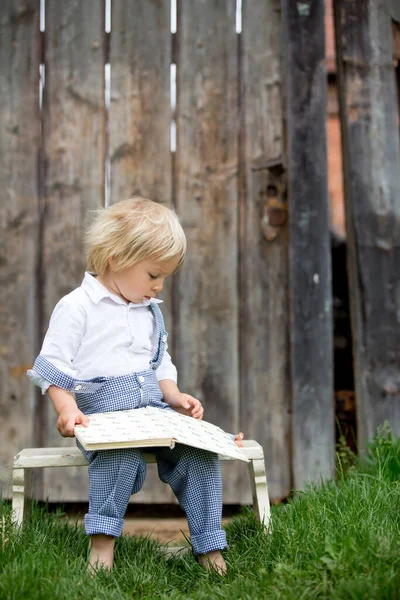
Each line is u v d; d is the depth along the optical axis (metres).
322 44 3.14
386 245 3.12
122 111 3.10
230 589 1.78
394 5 3.20
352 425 3.28
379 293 3.11
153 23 3.12
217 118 3.12
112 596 1.72
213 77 3.13
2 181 3.05
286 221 3.12
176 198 3.11
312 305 3.09
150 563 2.04
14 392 3.02
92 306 2.19
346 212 3.19
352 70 3.16
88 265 2.31
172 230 2.22
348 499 2.27
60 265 3.06
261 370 3.09
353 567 1.75
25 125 3.07
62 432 2.01
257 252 3.12
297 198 3.10
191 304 3.09
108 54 3.11
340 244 3.60
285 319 3.11
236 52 3.14
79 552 2.09
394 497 2.27
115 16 3.11
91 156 3.08
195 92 3.12
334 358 3.49
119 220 2.21
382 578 1.64
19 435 3.01
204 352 3.08
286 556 1.94
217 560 2.04
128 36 3.11
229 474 3.08
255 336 3.10
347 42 3.17
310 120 3.12
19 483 2.14
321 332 3.09
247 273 3.11
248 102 3.13
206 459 2.08
